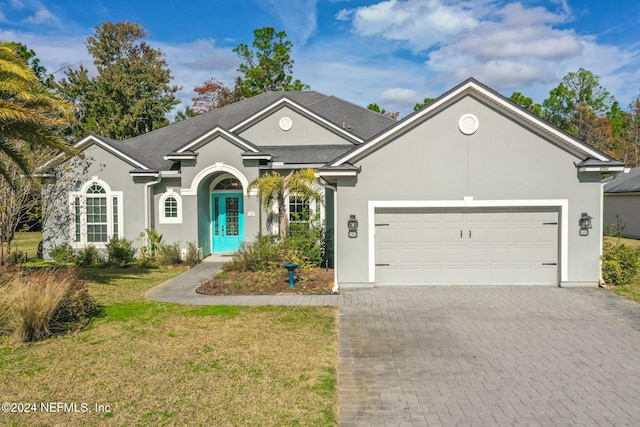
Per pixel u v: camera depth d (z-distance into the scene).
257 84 45.84
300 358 7.34
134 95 39.34
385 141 12.86
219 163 17.67
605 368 7.01
